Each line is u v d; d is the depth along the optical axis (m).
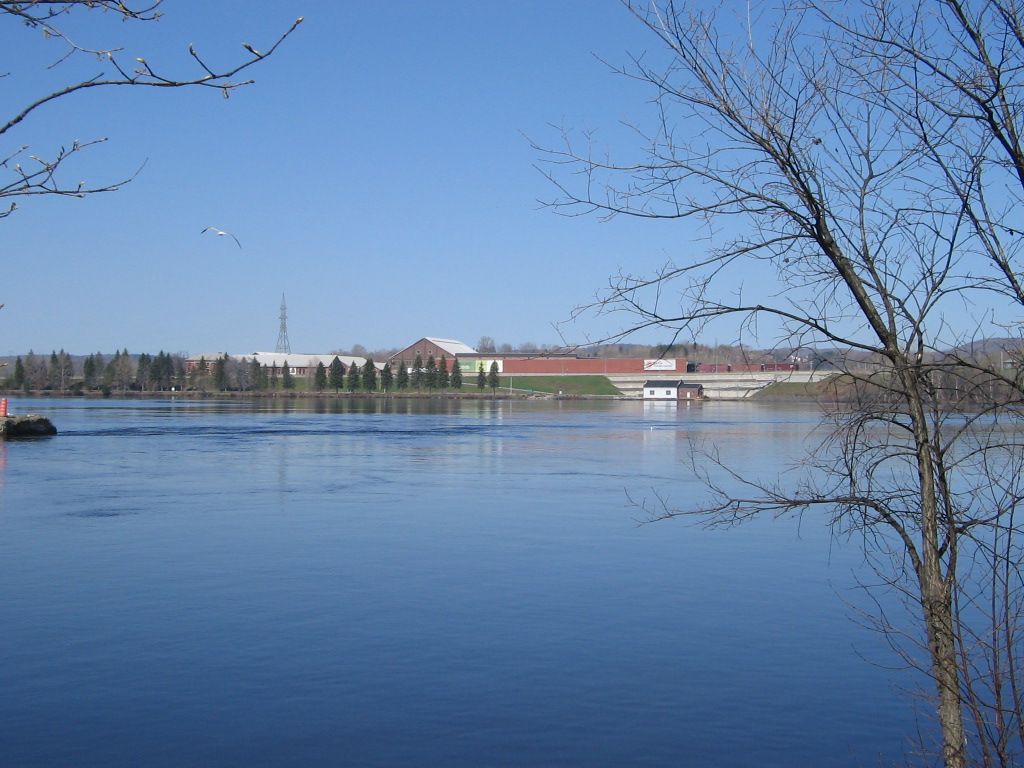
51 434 58.06
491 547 20.98
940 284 7.61
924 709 11.55
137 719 11.09
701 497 29.61
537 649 13.69
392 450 48.91
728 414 101.19
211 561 19.25
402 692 11.97
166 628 14.49
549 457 45.12
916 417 7.62
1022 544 15.94
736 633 14.53
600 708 11.55
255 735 10.70
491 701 11.73
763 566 19.20
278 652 13.43
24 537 21.83
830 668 13.02
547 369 161.88
